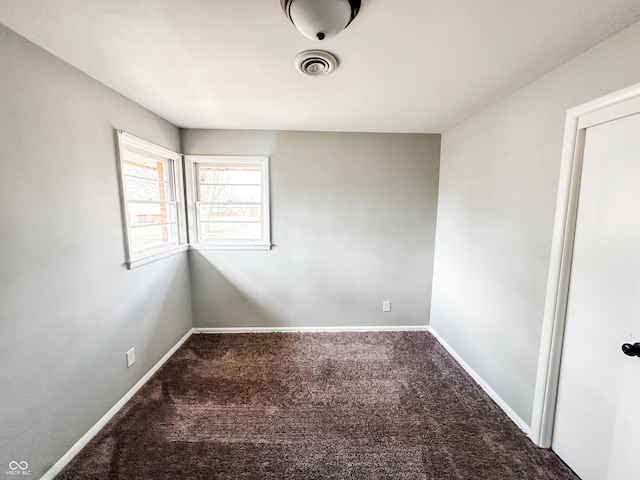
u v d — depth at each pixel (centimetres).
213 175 293
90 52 136
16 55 120
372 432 167
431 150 287
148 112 220
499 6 102
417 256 300
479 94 183
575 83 135
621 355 120
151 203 237
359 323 309
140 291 210
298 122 252
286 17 109
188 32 120
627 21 108
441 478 139
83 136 156
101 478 138
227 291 298
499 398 191
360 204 291
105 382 173
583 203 136
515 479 139
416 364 242
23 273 124
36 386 130
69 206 147
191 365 239
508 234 182
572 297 143
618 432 121
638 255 113
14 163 119
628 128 115
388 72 155
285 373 228
